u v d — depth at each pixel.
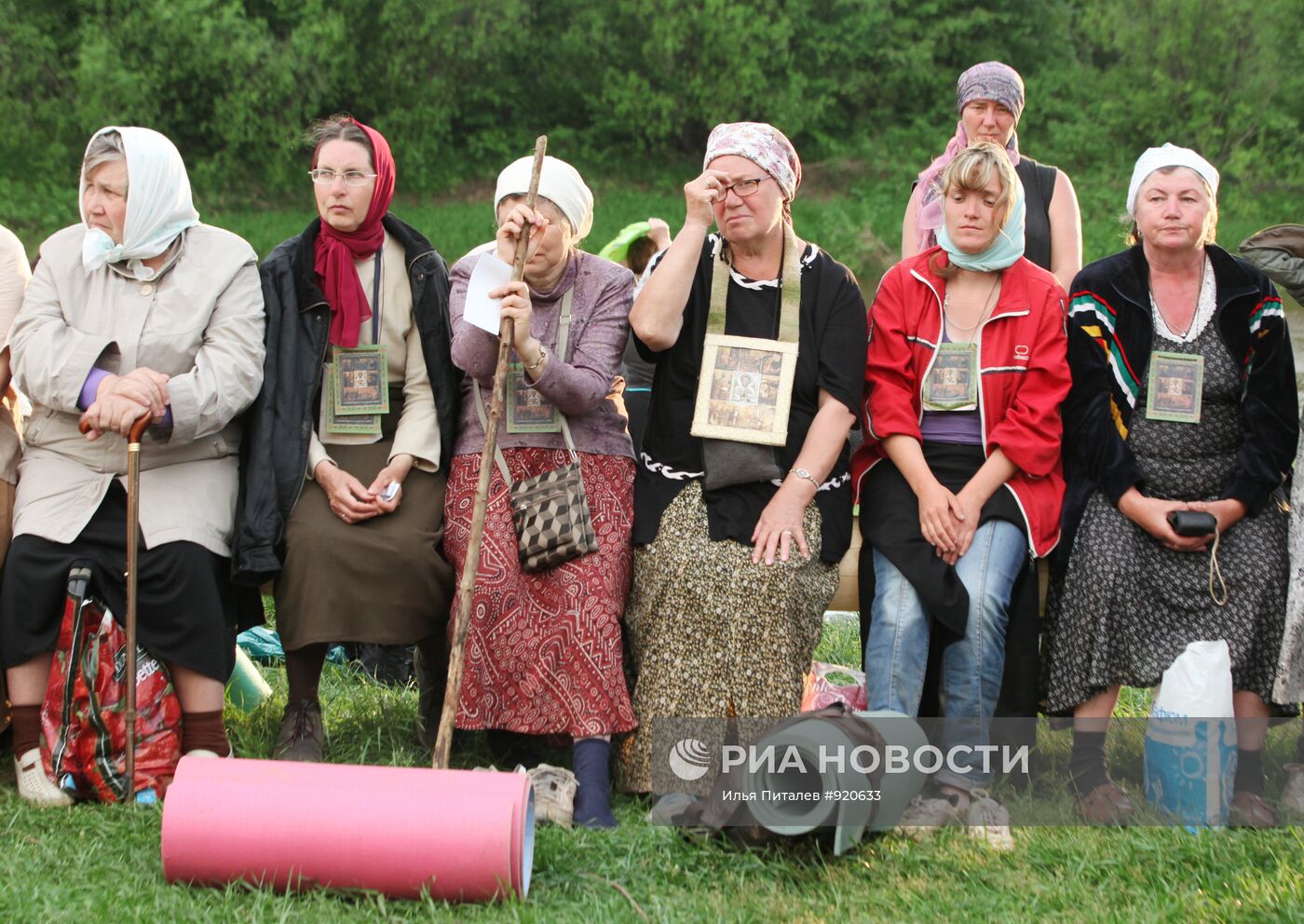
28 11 43.09
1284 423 6.60
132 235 6.31
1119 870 5.51
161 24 41.75
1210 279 6.70
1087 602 6.43
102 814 5.89
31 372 6.18
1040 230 8.36
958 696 6.40
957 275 6.76
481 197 45.72
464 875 5.06
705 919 5.01
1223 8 46.59
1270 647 6.39
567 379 6.36
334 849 5.10
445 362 6.79
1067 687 6.44
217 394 6.24
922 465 6.55
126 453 6.30
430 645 6.86
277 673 8.58
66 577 6.17
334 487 6.51
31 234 39.84
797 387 6.67
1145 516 6.44
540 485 6.43
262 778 5.23
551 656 6.24
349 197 6.67
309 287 6.67
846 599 7.25
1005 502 6.52
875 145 47.72
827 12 49.31
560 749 6.91
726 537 6.43
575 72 48.66
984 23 50.00
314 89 43.66
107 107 41.84
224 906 4.98
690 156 48.84
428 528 6.58
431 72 46.97
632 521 6.60
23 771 6.14
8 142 42.44
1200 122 46.41
